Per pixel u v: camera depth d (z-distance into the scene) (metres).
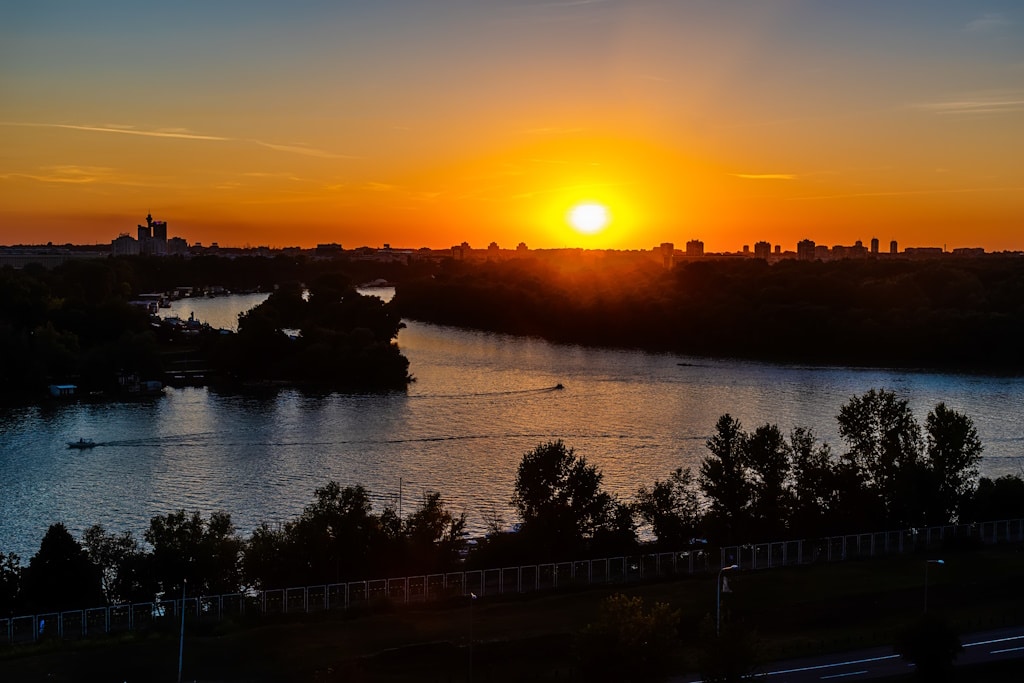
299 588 107.75
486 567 117.38
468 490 171.12
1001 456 194.75
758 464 135.50
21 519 156.62
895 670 90.75
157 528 114.06
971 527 134.38
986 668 92.00
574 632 96.19
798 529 134.38
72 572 105.62
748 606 106.62
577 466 127.44
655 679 80.19
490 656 92.19
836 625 104.25
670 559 120.19
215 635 97.75
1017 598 112.06
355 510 117.44
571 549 122.25
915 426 146.88
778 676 89.25
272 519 154.50
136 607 103.88
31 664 88.50
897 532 130.38
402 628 99.25
